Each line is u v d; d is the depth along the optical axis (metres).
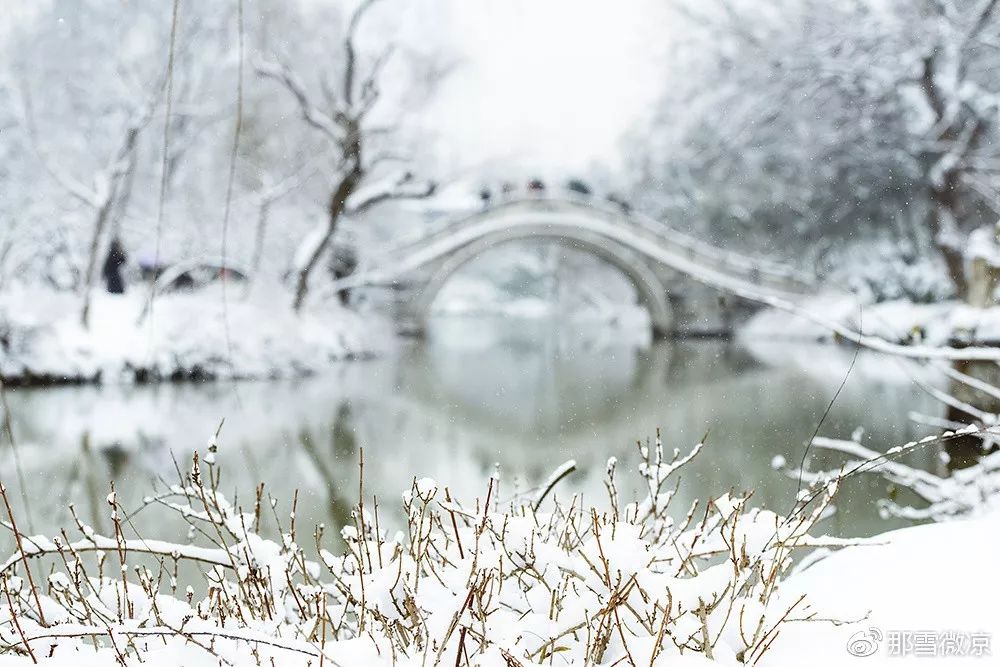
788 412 13.88
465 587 2.09
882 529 6.05
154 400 16.42
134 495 9.14
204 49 21.73
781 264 33.44
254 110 23.03
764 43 28.33
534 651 2.11
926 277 27.83
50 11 22.39
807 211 32.62
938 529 2.87
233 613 2.53
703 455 10.20
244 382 19.39
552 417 14.70
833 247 32.19
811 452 9.30
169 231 22.88
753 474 8.50
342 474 10.07
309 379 20.41
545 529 2.65
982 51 23.81
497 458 10.98
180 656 2.15
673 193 42.38
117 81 23.02
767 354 25.91
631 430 13.01
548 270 62.44
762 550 2.20
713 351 27.69
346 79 23.77
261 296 23.92
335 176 24.06
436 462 10.74
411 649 2.17
